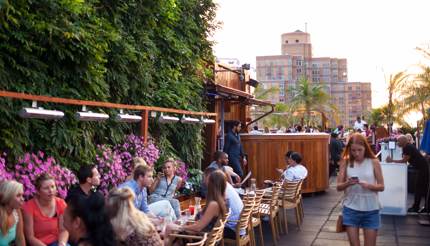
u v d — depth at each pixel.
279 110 42.16
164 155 10.12
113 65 8.91
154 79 10.62
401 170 10.79
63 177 6.46
